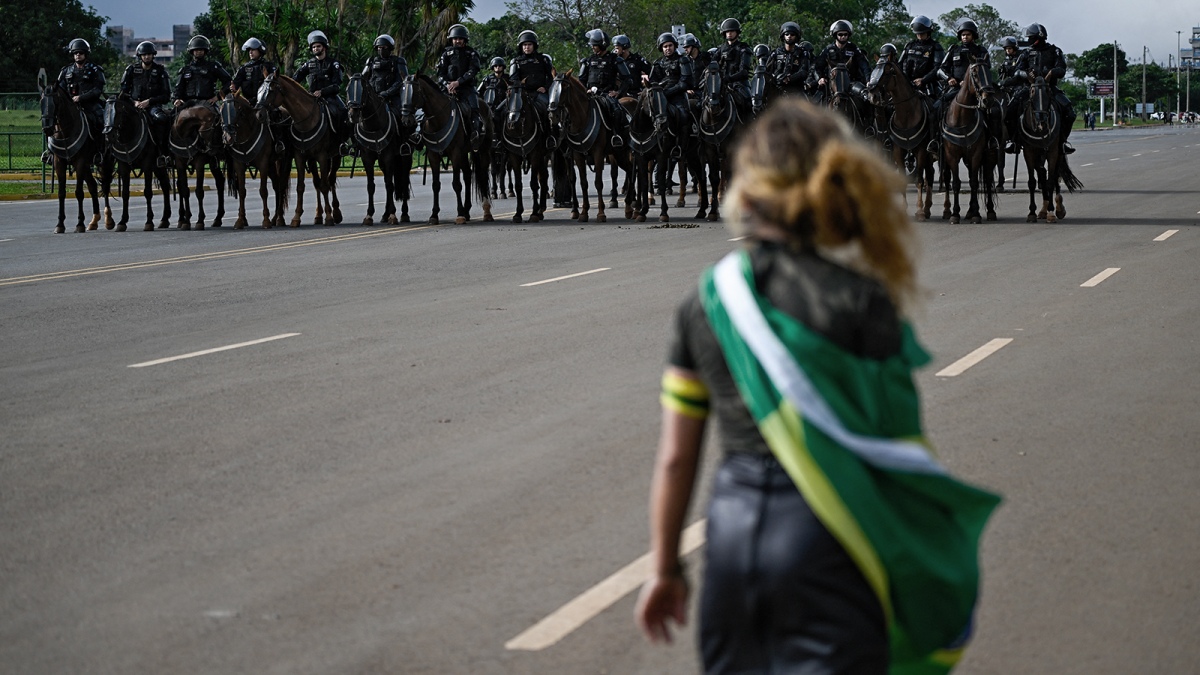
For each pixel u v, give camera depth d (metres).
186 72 43.38
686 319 5.04
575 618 8.76
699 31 183.50
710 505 5.04
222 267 30.73
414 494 11.70
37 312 23.84
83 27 153.88
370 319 22.03
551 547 10.20
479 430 14.02
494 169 54.06
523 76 43.97
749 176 4.96
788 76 45.88
